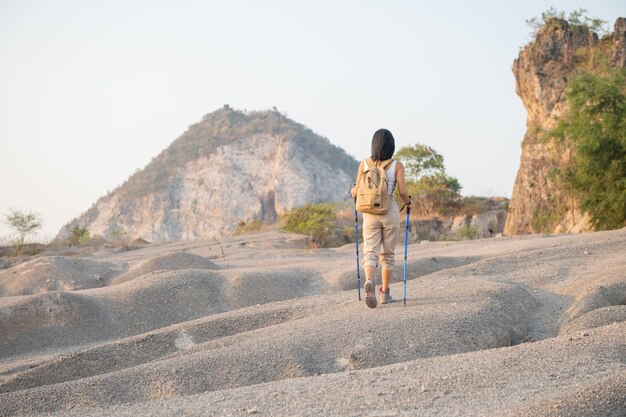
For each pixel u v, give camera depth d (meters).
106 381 5.86
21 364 7.57
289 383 4.95
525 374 4.58
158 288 10.09
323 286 10.72
